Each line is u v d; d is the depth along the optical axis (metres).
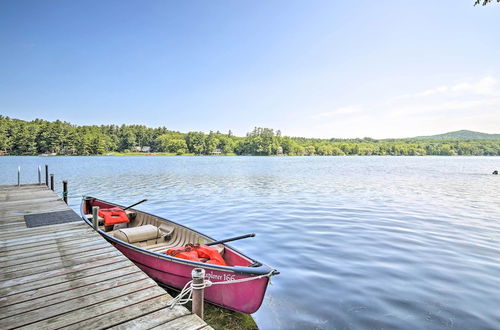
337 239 8.80
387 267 6.59
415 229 10.00
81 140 110.00
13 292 3.76
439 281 5.86
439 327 4.30
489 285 5.68
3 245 5.66
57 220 7.77
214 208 13.95
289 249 7.90
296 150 155.12
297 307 4.90
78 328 3.01
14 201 10.70
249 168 48.66
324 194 18.73
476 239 8.79
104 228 7.80
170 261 5.07
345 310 4.79
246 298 4.38
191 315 3.28
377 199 16.78
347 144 167.38
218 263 5.05
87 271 4.45
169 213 12.84
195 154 144.75
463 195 18.67
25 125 109.31
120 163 63.44
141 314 3.28
